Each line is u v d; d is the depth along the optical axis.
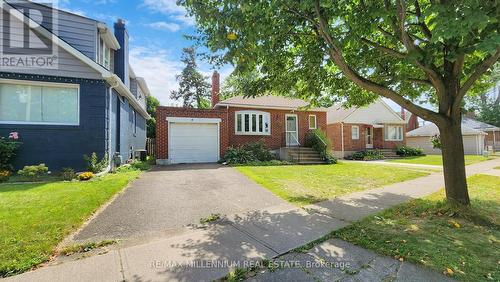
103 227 4.24
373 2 4.48
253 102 17.98
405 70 6.43
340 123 23.66
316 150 17.05
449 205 4.95
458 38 3.83
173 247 3.51
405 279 2.72
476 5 3.06
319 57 6.00
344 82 7.39
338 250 3.42
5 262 2.97
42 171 7.81
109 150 9.84
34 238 3.57
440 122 5.13
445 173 5.18
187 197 6.38
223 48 4.28
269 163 14.52
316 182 8.63
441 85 5.04
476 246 3.50
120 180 7.87
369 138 25.00
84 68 9.20
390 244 3.56
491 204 5.60
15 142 8.30
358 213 5.10
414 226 4.30
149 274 2.82
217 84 19.08
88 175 7.92
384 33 5.23
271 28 4.41
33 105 8.75
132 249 3.45
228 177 9.41
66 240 3.68
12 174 8.12
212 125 15.25
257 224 4.45
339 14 4.49
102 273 2.83
